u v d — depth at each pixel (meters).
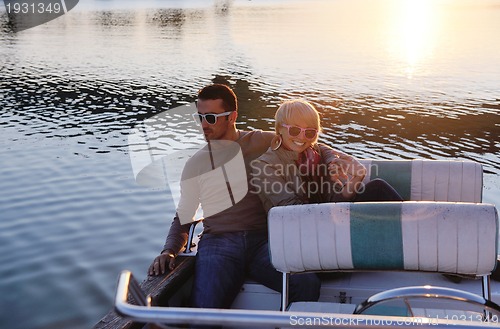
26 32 38.19
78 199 8.58
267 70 21.55
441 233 2.74
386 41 30.42
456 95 16.62
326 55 25.36
